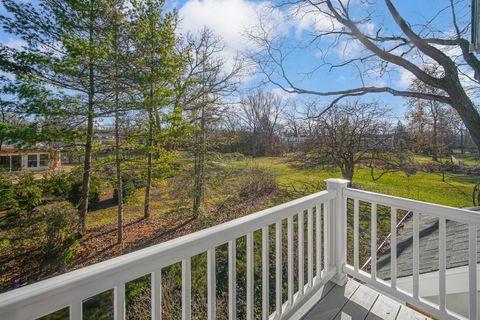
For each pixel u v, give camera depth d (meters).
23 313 0.67
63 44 6.17
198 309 3.63
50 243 6.21
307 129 9.58
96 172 7.77
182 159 8.81
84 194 7.42
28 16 5.84
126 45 7.07
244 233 1.34
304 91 6.32
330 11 5.77
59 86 6.55
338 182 2.05
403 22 4.82
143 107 7.46
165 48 7.58
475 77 4.20
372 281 1.89
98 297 3.87
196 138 8.89
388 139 8.70
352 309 1.74
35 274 5.66
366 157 8.64
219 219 8.52
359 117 8.64
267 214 1.47
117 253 6.64
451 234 3.26
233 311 1.28
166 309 3.52
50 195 7.32
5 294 0.66
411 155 8.95
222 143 9.63
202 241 1.13
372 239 1.89
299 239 1.73
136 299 3.81
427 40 4.85
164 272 4.14
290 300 1.66
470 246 1.40
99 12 6.51
